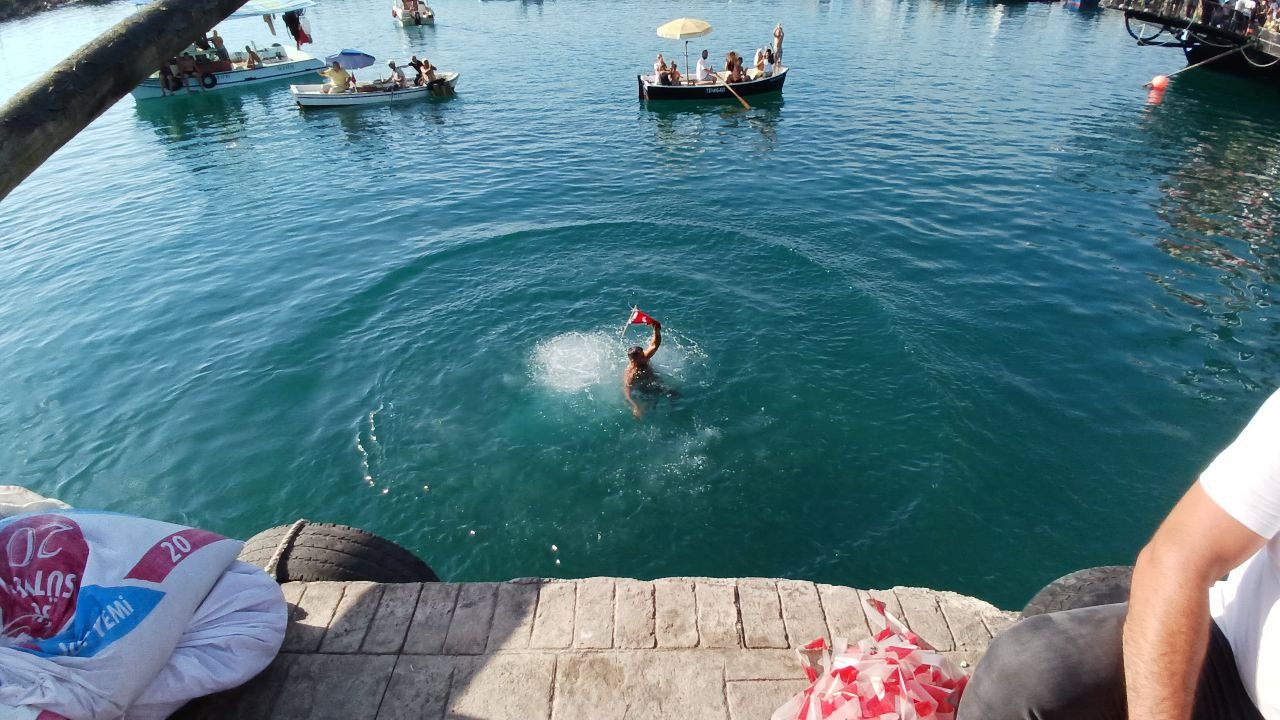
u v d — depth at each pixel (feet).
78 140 79.20
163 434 29.19
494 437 27.91
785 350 32.91
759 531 23.84
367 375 32.19
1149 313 36.09
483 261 43.19
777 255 42.80
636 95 90.99
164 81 98.37
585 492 25.35
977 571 22.48
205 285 42.06
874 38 122.83
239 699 11.18
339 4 197.57
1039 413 28.96
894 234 45.85
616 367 31.94
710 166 61.57
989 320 35.50
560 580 13.32
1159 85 83.10
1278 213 48.93
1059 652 6.74
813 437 27.63
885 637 10.75
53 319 38.91
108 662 9.30
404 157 68.13
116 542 10.23
